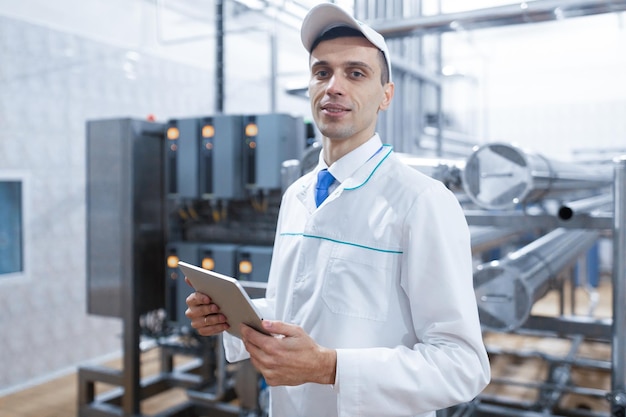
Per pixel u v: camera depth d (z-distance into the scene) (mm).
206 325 1130
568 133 6961
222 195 3066
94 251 3111
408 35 2955
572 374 3785
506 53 7137
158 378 3402
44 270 3746
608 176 3178
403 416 996
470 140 6539
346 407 969
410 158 2221
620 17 3279
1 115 3436
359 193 1126
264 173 3035
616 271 2039
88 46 3965
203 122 3100
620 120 6688
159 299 3221
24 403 3359
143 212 3078
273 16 4109
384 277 1071
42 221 3721
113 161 3045
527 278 2127
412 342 1095
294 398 1185
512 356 4148
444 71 5383
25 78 3562
